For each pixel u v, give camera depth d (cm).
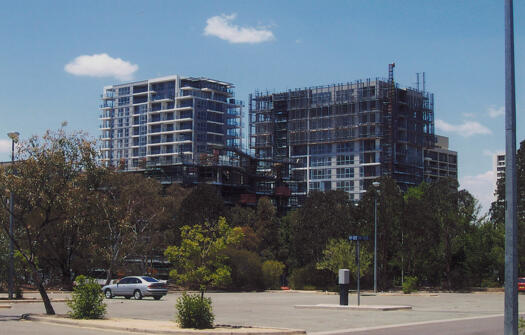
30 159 2555
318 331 2177
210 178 11975
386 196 7238
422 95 15662
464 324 2511
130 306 3600
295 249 7962
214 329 2025
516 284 1359
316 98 15812
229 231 2483
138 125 16062
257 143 16650
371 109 14888
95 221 2742
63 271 5978
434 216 7388
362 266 6303
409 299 5025
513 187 1383
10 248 4081
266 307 3725
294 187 15638
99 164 2708
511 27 1427
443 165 19038
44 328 2081
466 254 7869
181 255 2403
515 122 1409
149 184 7638
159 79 15962
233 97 16462
